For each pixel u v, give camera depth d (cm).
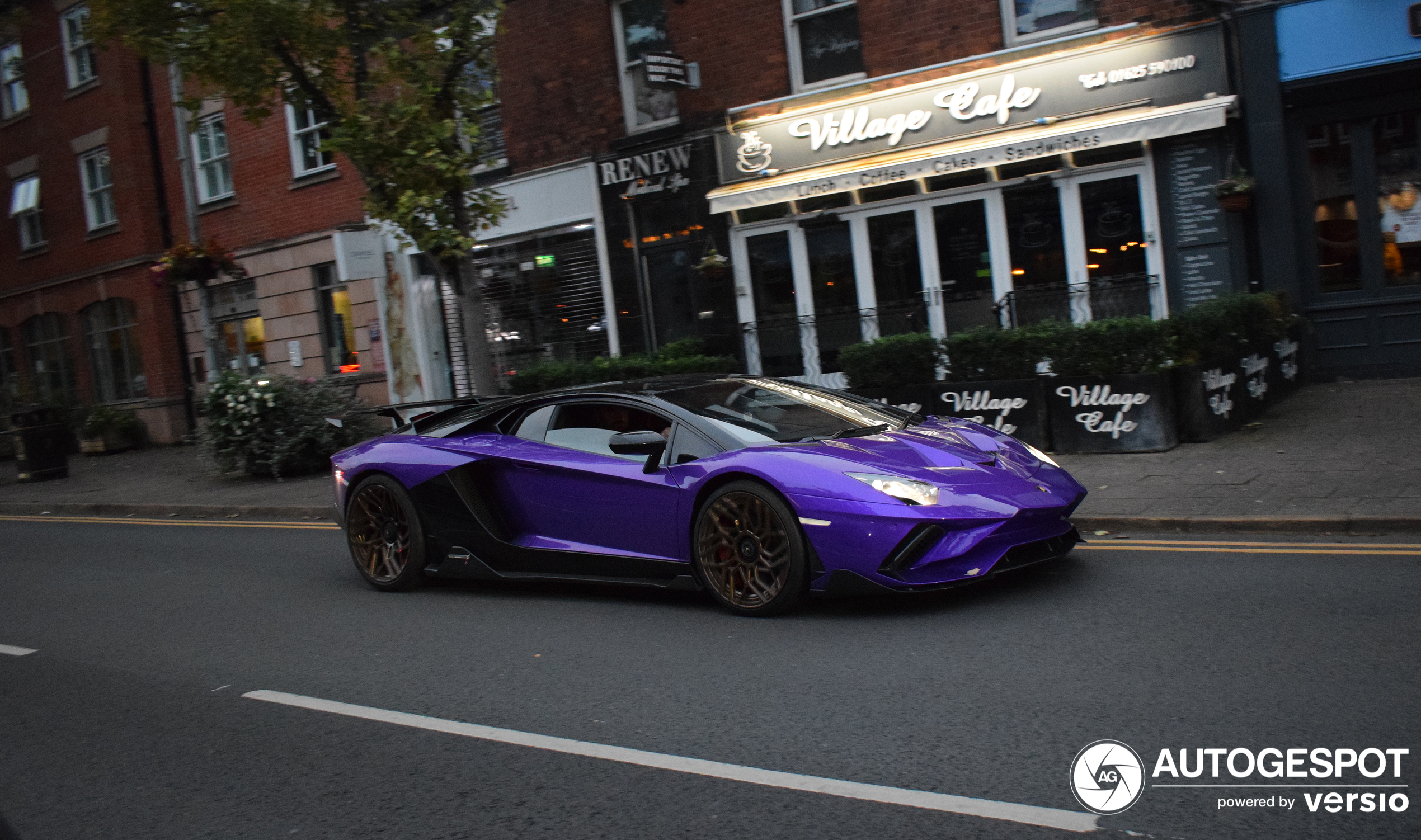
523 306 1652
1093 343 912
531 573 643
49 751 461
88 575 885
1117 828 298
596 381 1371
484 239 1664
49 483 1666
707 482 557
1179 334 888
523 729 427
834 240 1363
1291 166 1110
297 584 771
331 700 490
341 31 1072
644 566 589
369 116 1030
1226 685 395
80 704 525
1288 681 392
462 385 1733
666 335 1524
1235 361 948
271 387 1385
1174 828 296
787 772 358
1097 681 413
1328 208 1109
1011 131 1208
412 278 1769
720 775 361
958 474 530
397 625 620
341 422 729
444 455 673
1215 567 569
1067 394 929
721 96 1420
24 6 2220
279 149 1908
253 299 2008
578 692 465
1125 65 1152
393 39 1110
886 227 1326
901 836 305
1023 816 310
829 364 1384
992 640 475
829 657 475
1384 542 588
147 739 463
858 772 351
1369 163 1084
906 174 1238
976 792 328
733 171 1412
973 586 574
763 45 1379
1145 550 623
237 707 495
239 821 367
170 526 1153
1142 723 368
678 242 1484
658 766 375
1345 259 1109
